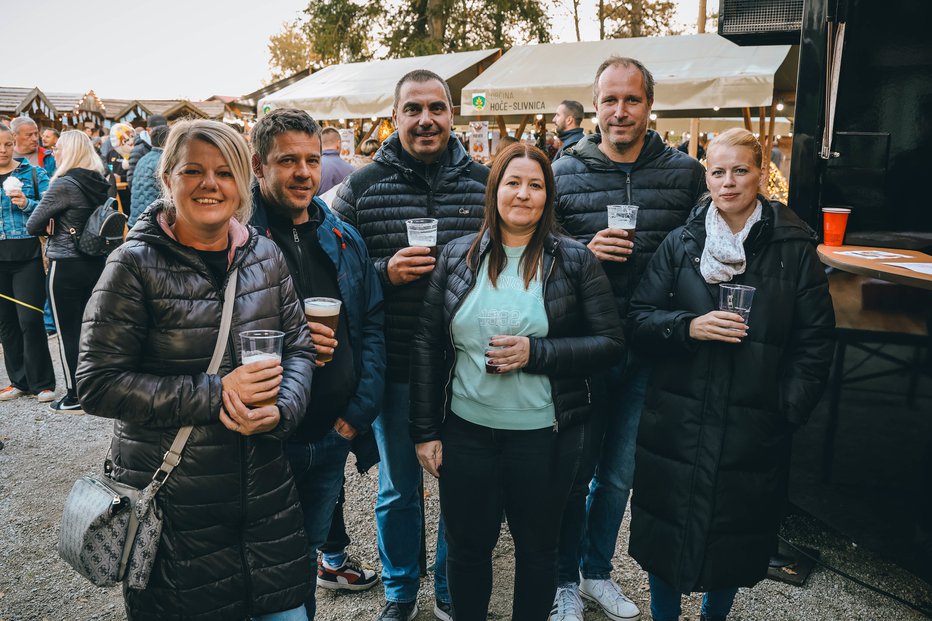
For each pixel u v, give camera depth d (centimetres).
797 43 351
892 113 288
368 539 323
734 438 210
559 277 207
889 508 271
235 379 158
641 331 226
